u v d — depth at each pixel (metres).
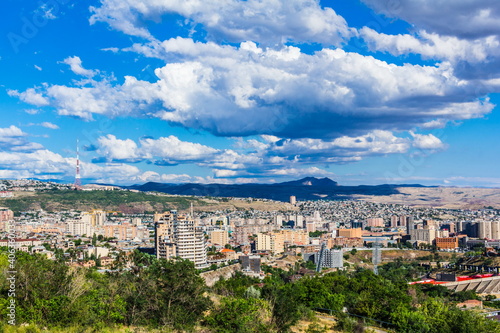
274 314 92.94
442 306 133.25
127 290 88.56
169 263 92.69
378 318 125.94
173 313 85.25
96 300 82.44
